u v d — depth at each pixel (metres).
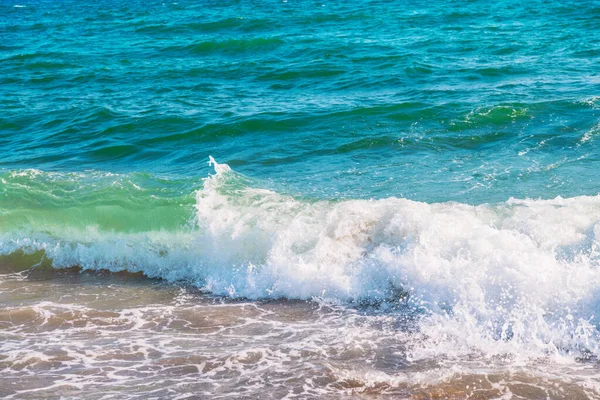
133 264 9.87
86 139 15.23
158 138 14.94
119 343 7.57
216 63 22.38
